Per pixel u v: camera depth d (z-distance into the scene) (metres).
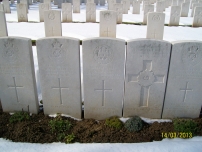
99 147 1.37
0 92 1.60
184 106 1.62
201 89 1.55
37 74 2.21
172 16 4.68
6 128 1.49
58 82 1.54
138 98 1.59
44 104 1.62
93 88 1.54
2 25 3.21
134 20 5.17
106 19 3.27
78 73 1.50
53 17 3.32
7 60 1.47
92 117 1.66
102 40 1.39
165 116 1.66
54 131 1.47
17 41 1.41
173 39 3.77
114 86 1.54
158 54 1.43
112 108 1.62
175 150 1.35
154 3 7.72
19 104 1.64
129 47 1.41
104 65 1.46
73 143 1.41
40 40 1.40
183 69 1.48
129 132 1.49
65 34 3.87
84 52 1.42
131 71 1.49
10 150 1.34
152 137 1.46
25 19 4.77
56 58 1.45
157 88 1.55
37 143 1.40
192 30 4.40
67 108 1.63
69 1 7.08
